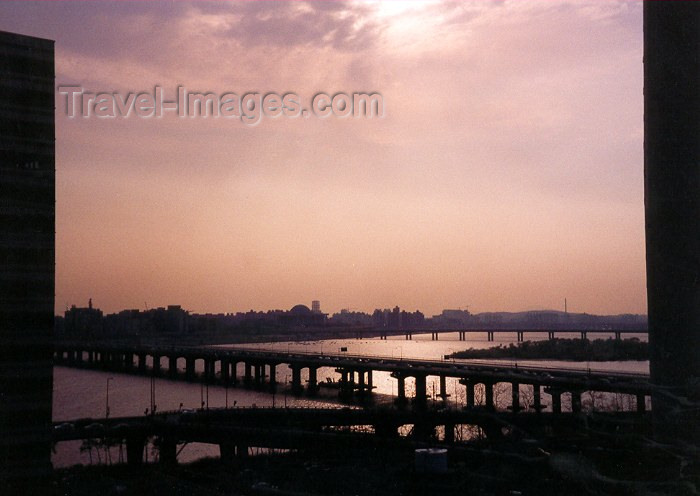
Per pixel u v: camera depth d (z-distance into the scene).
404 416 134.25
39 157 67.00
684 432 84.00
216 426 122.69
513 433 115.81
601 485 78.81
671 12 84.62
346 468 92.12
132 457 122.56
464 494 76.06
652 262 87.38
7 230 65.38
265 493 83.25
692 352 84.69
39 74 67.00
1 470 64.31
